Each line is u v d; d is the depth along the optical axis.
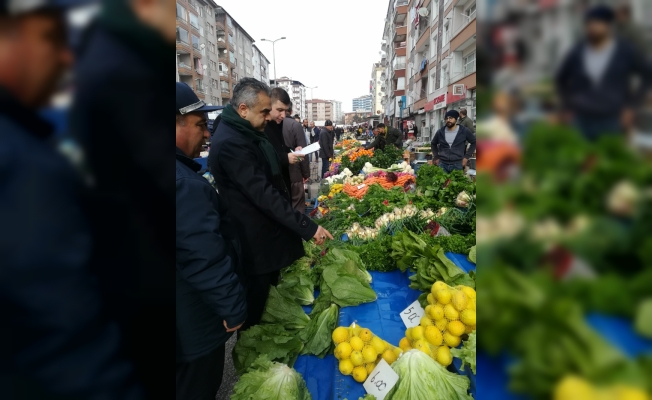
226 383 2.67
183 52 37.97
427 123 26.98
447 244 2.79
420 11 25.00
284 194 2.76
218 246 1.62
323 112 161.62
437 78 22.75
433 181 4.74
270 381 1.70
